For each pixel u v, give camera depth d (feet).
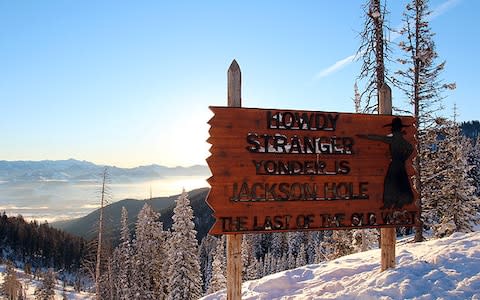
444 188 75.46
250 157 24.77
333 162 26.68
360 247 81.46
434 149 70.69
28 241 396.98
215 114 24.45
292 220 25.30
